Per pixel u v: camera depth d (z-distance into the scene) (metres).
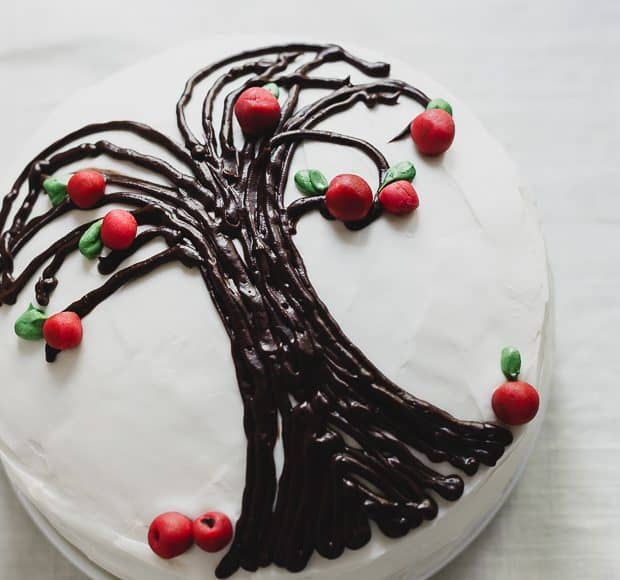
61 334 0.56
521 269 0.58
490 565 0.63
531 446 0.62
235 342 0.55
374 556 0.55
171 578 0.56
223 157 0.58
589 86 0.74
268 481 0.54
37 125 0.74
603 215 0.71
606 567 0.63
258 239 0.56
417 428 0.55
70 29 0.76
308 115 0.59
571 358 0.68
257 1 0.77
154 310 0.56
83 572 0.61
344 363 0.55
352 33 0.76
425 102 0.61
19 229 0.59
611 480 0.65
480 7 0.77
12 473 0.58
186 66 0.62
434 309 0.56
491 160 0.60
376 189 0.58
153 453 0.55
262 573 0.55
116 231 0.56
